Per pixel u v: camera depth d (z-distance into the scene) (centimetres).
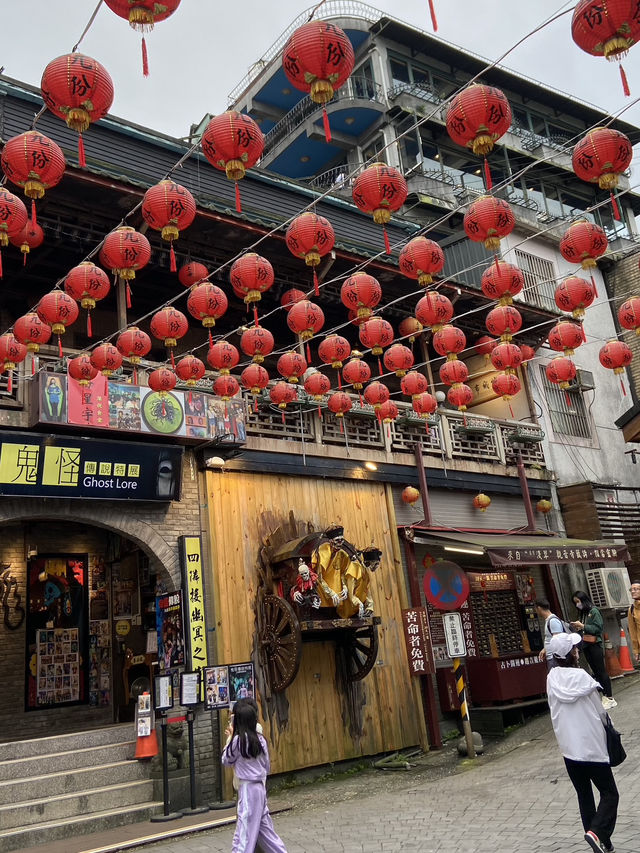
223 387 962
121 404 1019
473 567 1498
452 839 668
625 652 1551
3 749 961
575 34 529
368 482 1358
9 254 1131
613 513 1780
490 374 1788
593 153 624
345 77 573
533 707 1370
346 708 1174
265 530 1170
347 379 1103
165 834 819
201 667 1018
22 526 1279
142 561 1308
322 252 782
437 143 2522
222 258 1279
